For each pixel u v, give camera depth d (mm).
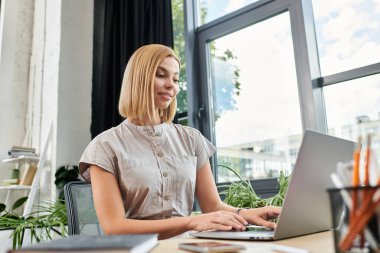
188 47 2783
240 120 2520
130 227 883
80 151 2879
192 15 2885
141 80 1205
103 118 2814
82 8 3146
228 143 2557
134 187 1104
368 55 2016
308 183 702
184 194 1205
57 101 2824
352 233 420
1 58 3086
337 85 2125
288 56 2328
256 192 2293
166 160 1190
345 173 453
